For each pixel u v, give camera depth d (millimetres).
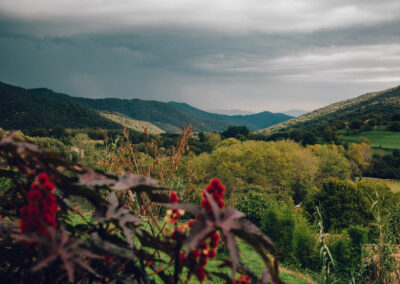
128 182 1586
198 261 1680
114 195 1830
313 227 16375
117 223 1688
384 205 24156
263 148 53188
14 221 1971
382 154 87312
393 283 8703
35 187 1377
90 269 1271
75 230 1759
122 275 1688
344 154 78625
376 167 81500
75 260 1255
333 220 23797
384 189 26734
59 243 1237
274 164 45281
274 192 42906
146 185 1562
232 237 1278
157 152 4633
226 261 1688
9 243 1711
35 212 1327
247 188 42312
